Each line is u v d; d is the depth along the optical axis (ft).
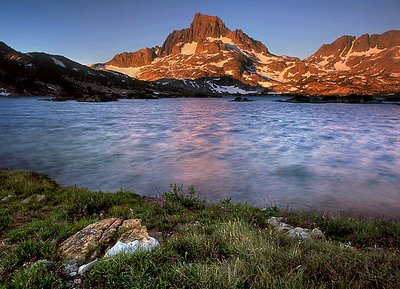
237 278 12.59
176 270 13.44
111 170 62.80
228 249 16.88
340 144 98.58
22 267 15.92
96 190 48.49
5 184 44.55
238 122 173.58
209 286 12.30
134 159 74.08
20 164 68.23
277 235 20.15
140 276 13.15
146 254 15.25
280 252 16.24
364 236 25.43
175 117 204.95
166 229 24.49
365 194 48.60
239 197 46.26
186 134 121.19
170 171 62.08
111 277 13.33
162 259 15.44
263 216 31.86
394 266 14.90
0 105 282.15
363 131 132.36
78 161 71.51
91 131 128.26
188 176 58.29
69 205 31.89
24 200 35.94
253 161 72.43
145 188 50.16
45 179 52.85
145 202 36.11
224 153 82.48
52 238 21.24
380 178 58.59
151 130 133.69
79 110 251.19
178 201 35.37
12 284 13.66
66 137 110.83
